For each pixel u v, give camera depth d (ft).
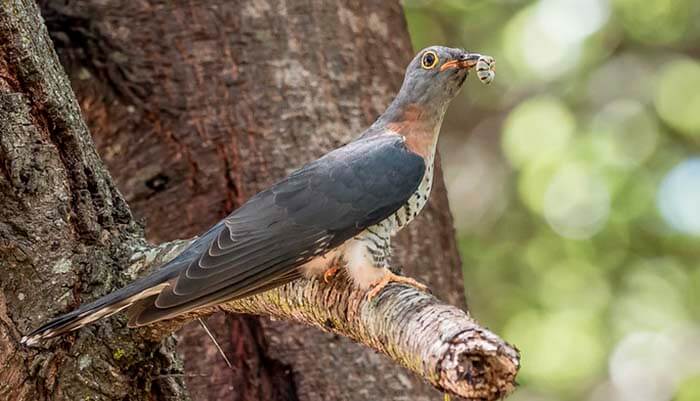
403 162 29.04
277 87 35.17
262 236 26.07
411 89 30.50
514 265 59.31
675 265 56.59
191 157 34.78
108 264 25.49
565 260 56.95
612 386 55.57
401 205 28.45
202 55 35.35
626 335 55.93
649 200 55.36
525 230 61.00
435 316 21.91
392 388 32.94
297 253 26.04
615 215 55.47
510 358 19.92
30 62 25.05
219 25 35.55
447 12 61.00
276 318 27.68
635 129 58.70
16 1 25.13
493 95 65.82
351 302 25.16
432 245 35.47
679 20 59.06
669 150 58.44
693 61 60.34
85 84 34.91
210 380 32.96
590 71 59.21
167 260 25.68
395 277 25.85
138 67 35.14
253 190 34.47
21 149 24.79
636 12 58.54
